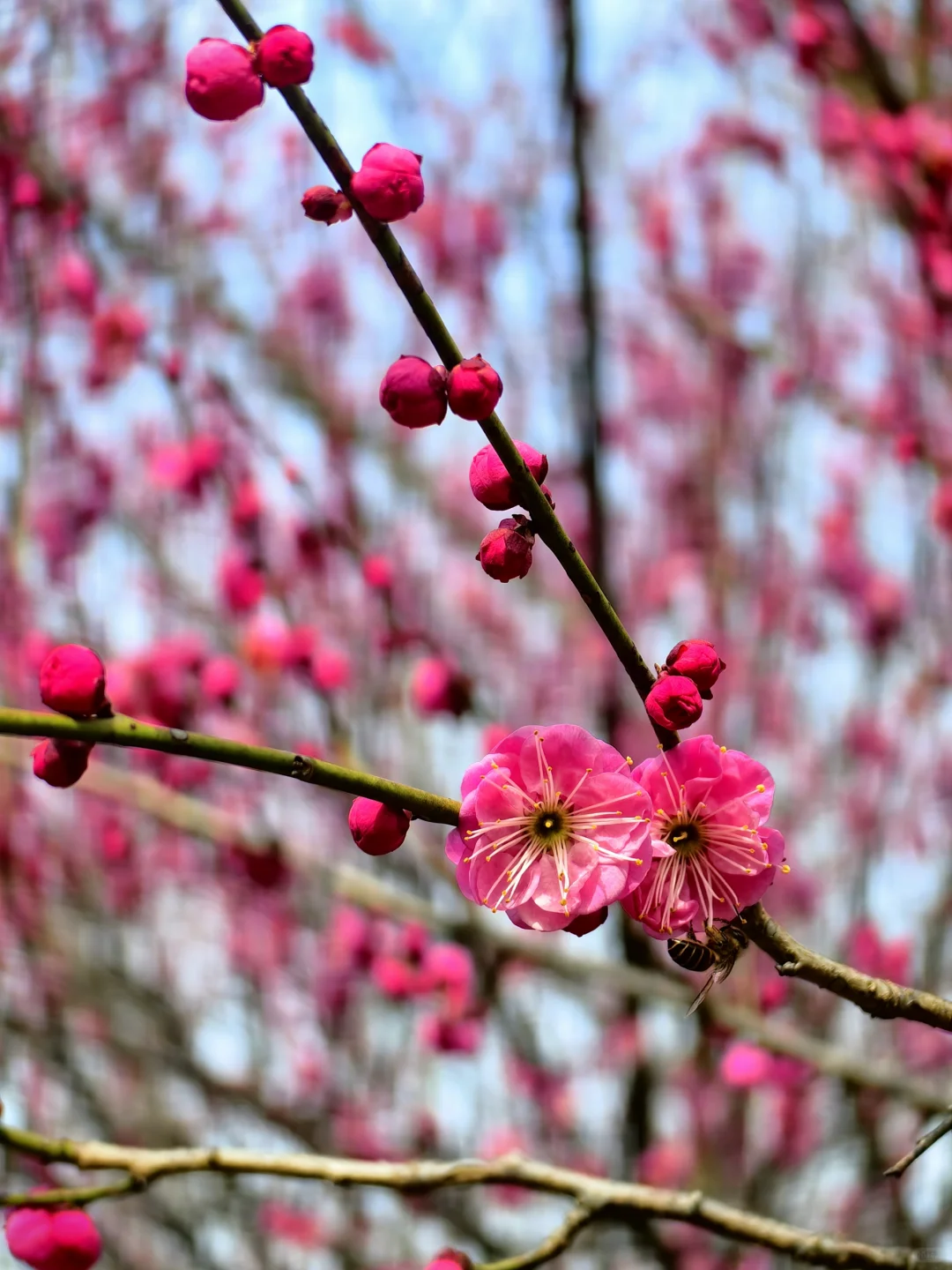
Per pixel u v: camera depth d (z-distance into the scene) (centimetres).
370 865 501
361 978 546
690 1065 513
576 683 607
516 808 164
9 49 477
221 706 406
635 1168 512
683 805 166
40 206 465
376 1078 561
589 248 378
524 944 404
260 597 420
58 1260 192
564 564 162
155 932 596
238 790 442
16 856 581
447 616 608
